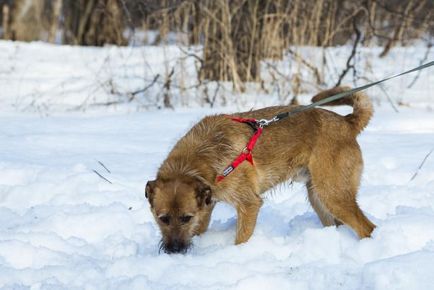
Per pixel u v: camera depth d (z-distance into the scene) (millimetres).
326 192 5348
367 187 6449
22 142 8203
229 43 11055
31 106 10680
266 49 11430
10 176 6812
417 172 6793
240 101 10570
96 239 5465
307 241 4988
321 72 11539
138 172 6973
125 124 9336
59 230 5512
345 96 5680
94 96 11383
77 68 13773
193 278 4543
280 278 4418
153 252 5156
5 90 11828
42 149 7914
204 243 5348
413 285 4219
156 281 4547
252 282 4375
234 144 5188
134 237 5375
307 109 5484
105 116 9953
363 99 5543
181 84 10891
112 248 5129
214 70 11484
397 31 13594
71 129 9070
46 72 13438
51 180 6648
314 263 4727
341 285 4395
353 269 4582
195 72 12430
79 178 6602
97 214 5672
